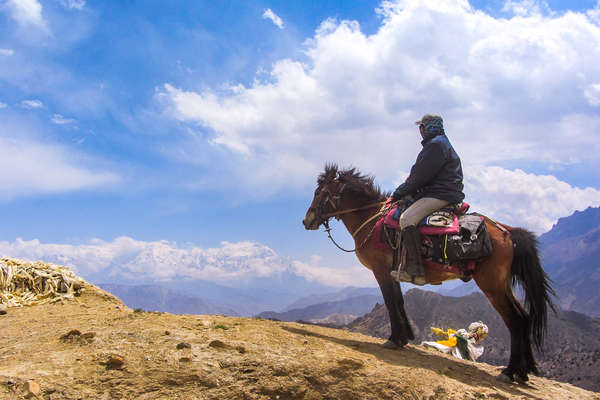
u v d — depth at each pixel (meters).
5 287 8.74
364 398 4.92
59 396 4.25
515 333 6.47
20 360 4.88
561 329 177.12
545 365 141.38
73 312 7.93
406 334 7.08
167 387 4.63
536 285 6.33
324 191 8.06
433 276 6.86
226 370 4.98
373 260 7.34
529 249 6.41
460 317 197.75
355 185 7.77
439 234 6.60
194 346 5.46
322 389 4.98
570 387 7.09
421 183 6.86
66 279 9.38
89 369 4.74
